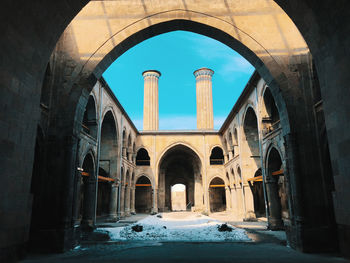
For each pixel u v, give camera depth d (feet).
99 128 61.00
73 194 34.32
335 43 22.80
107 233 48.52
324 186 32.58
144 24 38.40
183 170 142.51
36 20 22.75
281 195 79.97
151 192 116.06
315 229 30.89
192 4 38.83
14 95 21.08
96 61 37.45
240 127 77.10
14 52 20.90
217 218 81.15
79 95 36.24
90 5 39.04
